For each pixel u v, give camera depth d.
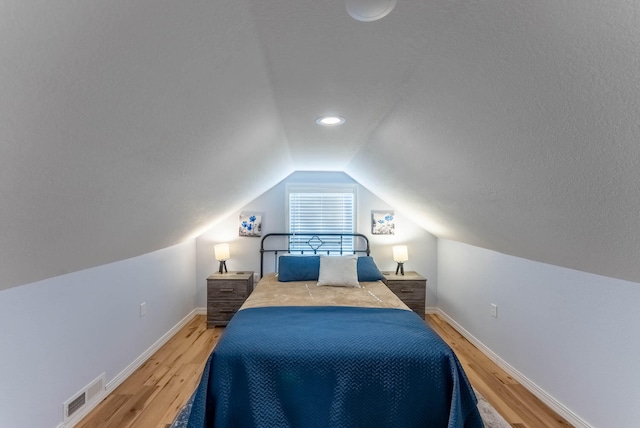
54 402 1.88
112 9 0.65
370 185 3.96
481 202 2.01
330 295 3.12
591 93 0.82
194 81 1.07
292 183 4.38
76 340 2.06
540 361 2.36
